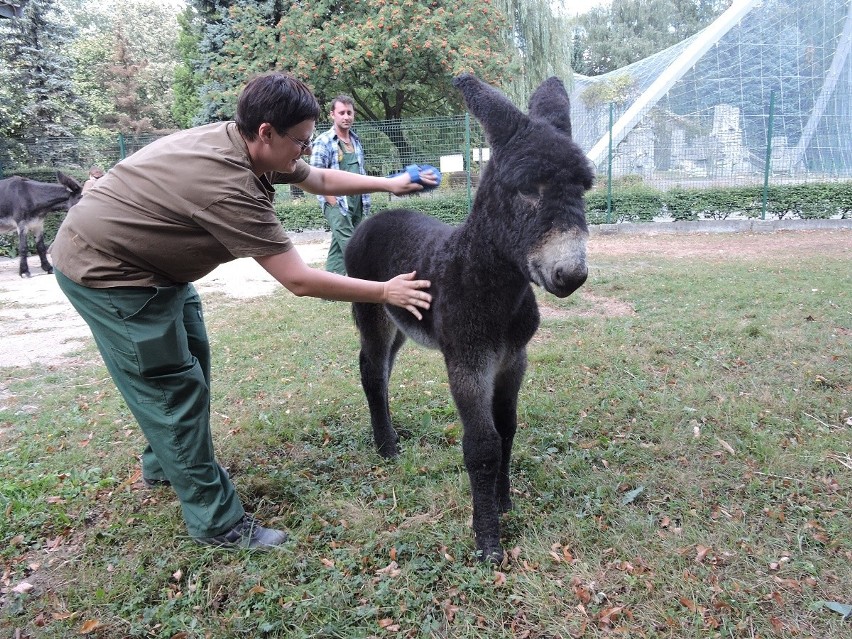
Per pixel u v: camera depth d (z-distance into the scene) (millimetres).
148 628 2242
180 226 2246
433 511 2887
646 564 2463
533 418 3842
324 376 4781
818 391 3998
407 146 13875
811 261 8492
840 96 18688
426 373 4703
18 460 3553
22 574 2564
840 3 18781
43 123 16281
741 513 2777
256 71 17031
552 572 2461
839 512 2734
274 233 2279
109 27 36938
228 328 6266
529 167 2088
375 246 3355
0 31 16203
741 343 4941
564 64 21281
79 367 5379
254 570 2516
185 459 2555
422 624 2193
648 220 13844
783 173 14352
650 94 19859
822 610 2203
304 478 3244
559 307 6469
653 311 6051
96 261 2271
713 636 2102
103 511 3029
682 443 3428
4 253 13742
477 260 2430
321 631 2172
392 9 15805
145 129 28094
